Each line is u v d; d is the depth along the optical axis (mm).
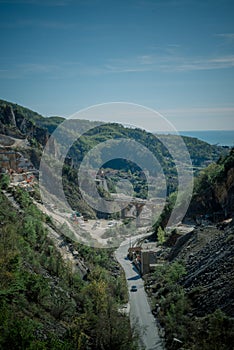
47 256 54688
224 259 51312
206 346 35469
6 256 41250
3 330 29312
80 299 47281
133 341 41531
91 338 40000
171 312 46656
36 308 38438
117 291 58875
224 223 72500
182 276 57750
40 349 29359
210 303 43906
